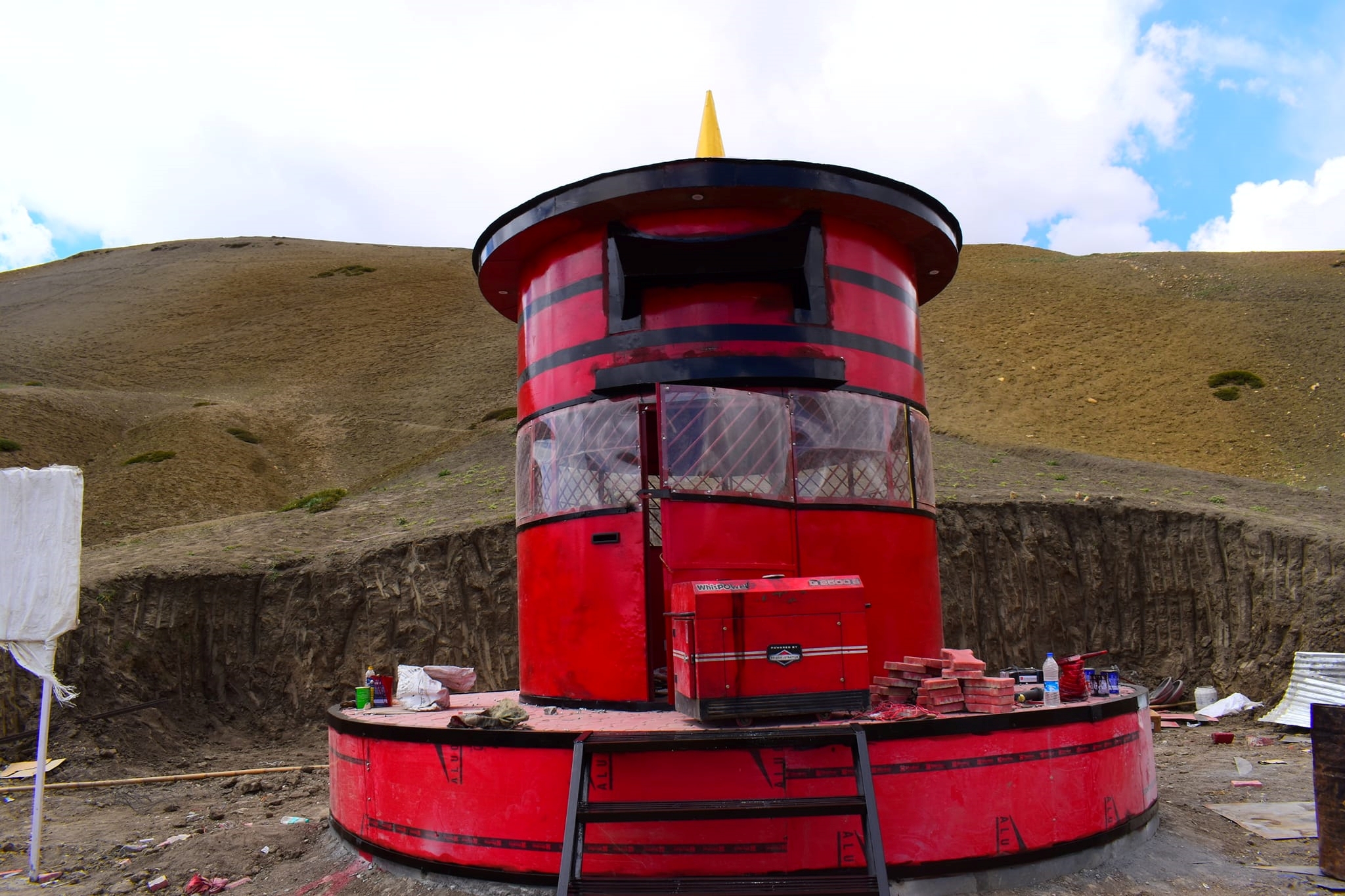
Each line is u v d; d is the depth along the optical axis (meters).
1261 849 7.54
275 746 17.61
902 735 5.95
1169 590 20.66
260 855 8.08
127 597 18.66
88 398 50.41
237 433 46.38
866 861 5.73
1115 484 28.91
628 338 7.91
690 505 7.09
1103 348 52.97
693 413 7.22
